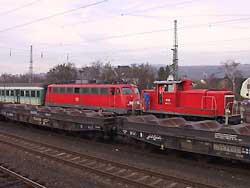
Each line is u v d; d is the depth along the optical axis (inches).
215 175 511.2
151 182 471.2
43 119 928.9
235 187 454.3
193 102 904.3
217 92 861.8
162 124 625.9
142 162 592.4
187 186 452.1
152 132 626.8
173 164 576.7
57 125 875.4
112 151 687.1
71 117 824.3
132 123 674.8
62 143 787.4
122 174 512.1
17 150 686.5
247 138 485.7
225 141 513.0
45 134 928.9
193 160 599.2
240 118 877.8
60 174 513.0
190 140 561.6
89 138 842.8
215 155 527.5
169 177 478.3
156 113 990.4
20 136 842.2
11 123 1167.0
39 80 3454.7
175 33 1727.4
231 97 870.4
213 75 3757.4
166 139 601.6
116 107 1128.8
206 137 539.8
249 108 991.0
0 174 497.4
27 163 579.2
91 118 765.3
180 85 948.6
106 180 483.5
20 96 1633.9
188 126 569.0
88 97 1234.0
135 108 1125.7
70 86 1311.5
